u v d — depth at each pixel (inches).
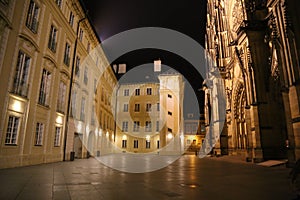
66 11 833.5
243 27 845.2
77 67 968.3
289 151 570.3
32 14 597.3
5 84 480.4
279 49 623.5
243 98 1023.0
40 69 633.0
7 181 305.1
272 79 773.9
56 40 749.3
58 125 763.4
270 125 754.2
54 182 299.9
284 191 250.2
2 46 472.1
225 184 299.6
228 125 1167.0
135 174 410.9
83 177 355.3
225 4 1288.1
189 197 215.0
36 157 611.8
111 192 234.2
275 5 642.2
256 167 594.9
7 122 489.4
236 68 1066.1
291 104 544.4
